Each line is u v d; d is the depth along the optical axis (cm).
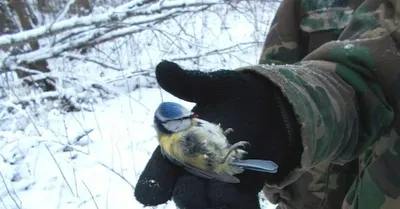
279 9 145
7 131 427
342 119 92
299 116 84
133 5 520
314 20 136
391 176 106
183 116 77
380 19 105
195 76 82
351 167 138
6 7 561
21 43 486
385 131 106
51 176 362
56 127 439
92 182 352
